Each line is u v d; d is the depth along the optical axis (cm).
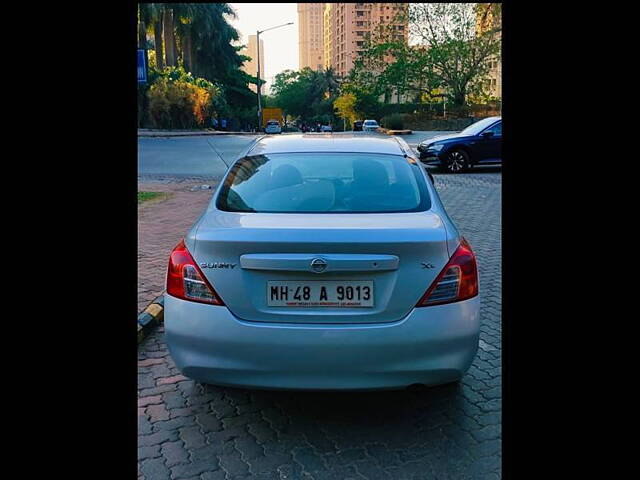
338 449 311
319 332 289
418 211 345
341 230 297
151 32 4572
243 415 346
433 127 5184
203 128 4859
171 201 1102
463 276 303
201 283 301
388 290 293
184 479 286
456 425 331
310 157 398
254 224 314
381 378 293
